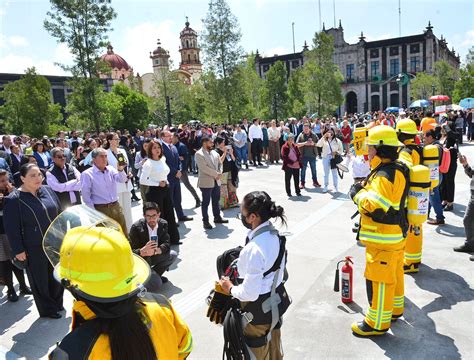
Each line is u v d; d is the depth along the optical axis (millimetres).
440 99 32781
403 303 4305
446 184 8305
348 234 7160
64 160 6789
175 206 8539
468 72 50688
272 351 2924
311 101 45969
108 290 1393
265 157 18125
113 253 1413
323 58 44875
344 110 70688
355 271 5539
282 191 11141
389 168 3732
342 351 3777
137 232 5348
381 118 20109
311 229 7500
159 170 6891
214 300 2977
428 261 5793
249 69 56562
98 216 1737
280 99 53500
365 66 67688
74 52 28781
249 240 2715
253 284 2555
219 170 8188
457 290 4906
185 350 1732
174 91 55500
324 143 10656
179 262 6207
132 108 53875
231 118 36625
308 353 3760
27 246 4547
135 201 11016
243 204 2705
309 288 5078
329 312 4488
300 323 4273
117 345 1409
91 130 30000
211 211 9438
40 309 4688
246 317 2686
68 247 1440
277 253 2668
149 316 1564
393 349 3783
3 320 4738
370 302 4016
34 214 4535
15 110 40188
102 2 28531
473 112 22578
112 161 7141
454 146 8141
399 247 3799
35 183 4547
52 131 39594
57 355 1376
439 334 4000
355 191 3947
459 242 6512
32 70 39594
